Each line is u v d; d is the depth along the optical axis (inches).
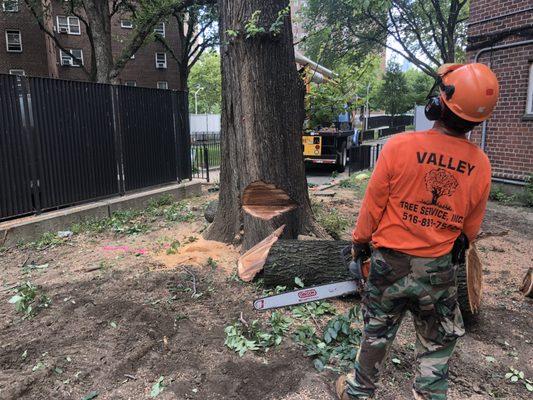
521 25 348.5
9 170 239.1
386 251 83.4
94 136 294.0
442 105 80.4
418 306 84.4
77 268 191.3
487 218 304.7
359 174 533.0
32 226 241.1
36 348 125.0
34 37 1123.3
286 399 105.3
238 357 121.8
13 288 168.1
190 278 173.6
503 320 150.7
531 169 354.3
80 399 105.7
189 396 106.6
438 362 85.8
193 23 844.0
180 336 131.7
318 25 820.6
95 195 297.9
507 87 367.2
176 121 377.7
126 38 1247.5
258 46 184.9
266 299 105.1
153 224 274.7
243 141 191.9
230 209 213.8
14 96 239.6
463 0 815.7
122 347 126.3
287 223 192.7
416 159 79.9
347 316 134.1
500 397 110.3
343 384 95.3
